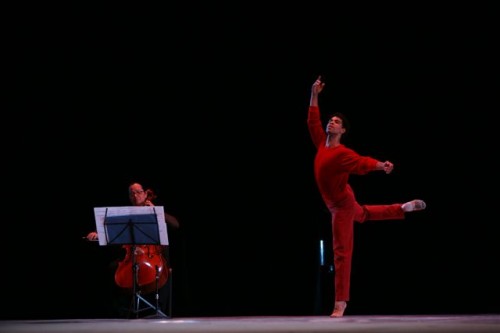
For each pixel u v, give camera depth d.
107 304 12.46
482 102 12.17
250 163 12.84
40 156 12.16
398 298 13.10
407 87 12.26
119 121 12.27
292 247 13.11
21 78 11.71
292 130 12.62
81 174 12.32
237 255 13.09
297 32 12.08
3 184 12.09
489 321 6.04
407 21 11.89
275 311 13.10
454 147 12.50
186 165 12.68
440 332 4.52
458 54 11.94
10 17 11.43
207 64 12.15
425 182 12.75
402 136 12.52
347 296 7.85
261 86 12.35
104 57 11.87
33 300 12.39
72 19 11.62
